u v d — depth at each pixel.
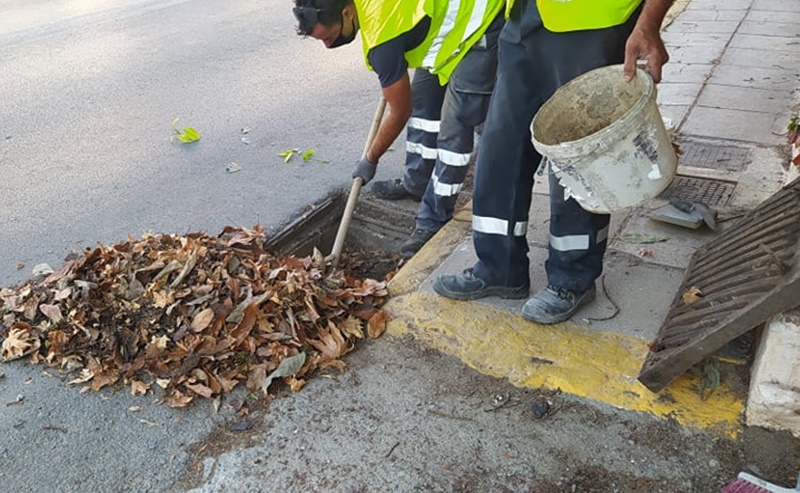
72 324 2.65
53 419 2.36
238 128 5.00
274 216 3.83
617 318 2.65
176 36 7.29
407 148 3.88
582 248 2.58
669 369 2.20
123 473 2.15
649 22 2.14
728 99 4.78
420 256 3.20
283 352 2.54
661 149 2.21
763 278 2.27
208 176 4.31
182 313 2.65
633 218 3.32
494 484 2.05
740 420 2.19
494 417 2.28
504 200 2.62
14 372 2.57
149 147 4.71
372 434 2.24
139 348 2.59
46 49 6.84
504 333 2.63
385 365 2.54
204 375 2.46
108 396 2.44
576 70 2.33
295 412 2.34
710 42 6.07
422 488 2.05
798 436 2.12
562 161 2.18
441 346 2.60
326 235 3.93
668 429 2.19
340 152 4.59
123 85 5.86
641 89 2.20
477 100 3.13
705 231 3.17
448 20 2.66
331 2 2.74
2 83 5.93
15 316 2.77
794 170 3.42
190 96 5.61
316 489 2.06
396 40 2.62
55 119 5.18
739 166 3.79
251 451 2.20
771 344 2.03
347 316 2.76
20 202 4.02
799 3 7.04
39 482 2.13
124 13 8.23
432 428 2.25
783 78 5.09
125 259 2.92
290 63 6.41
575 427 2.22
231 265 2.90
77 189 4.16
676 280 2.84
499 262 2.74
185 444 2.24
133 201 4.02
